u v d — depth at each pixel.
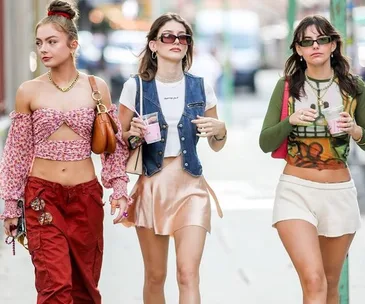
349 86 10.31
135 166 10.55
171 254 16.17
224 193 23.66
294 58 10.48
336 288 10.74
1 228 18.89
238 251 17.00
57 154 9.91
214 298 13.80
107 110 10.12
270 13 90.88
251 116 51.50
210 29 79.81
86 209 10.02
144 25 55.75
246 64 76.00
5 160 10.05
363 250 16.97
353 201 10.38
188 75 10.85
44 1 26.94
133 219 10.77
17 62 26.89
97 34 56.72
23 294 13.99
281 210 10.22
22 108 9.97
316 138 10.22
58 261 9.72
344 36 11.56
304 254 9.92
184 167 10.61
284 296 13.95
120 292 14.16
